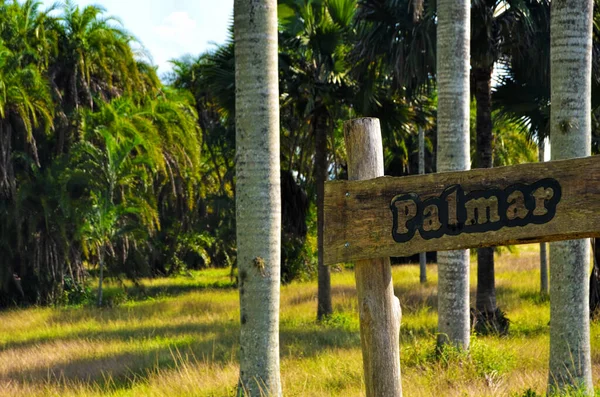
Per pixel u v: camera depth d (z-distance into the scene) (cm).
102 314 1750
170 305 1864
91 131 2133
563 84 645
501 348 980
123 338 1321
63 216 2064
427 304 1639
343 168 2144
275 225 677
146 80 2427
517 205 298
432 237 318
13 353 1205
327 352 1029
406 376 820
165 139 2311
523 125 1439
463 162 909
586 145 648
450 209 314
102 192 2070
